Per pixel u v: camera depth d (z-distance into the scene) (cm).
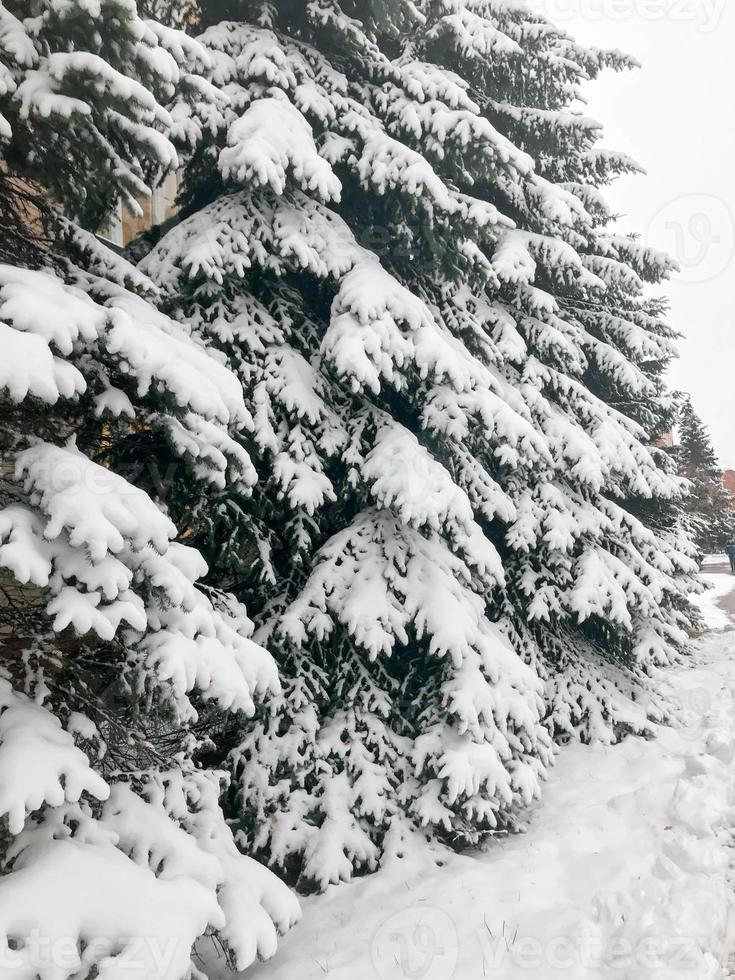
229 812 626
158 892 335
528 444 761
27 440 360
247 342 646
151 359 363
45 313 310
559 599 962
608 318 1270
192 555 416
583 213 1117
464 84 802
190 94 472
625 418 1203
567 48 1112
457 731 684
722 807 626
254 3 726
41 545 314
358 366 598
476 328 819
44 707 364
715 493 3516
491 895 563
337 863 598
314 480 627
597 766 868
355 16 770
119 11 342
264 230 651
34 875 303
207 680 382
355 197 804
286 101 635
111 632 317
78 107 337
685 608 1598
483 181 1002
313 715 652
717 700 1079
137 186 401
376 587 672
